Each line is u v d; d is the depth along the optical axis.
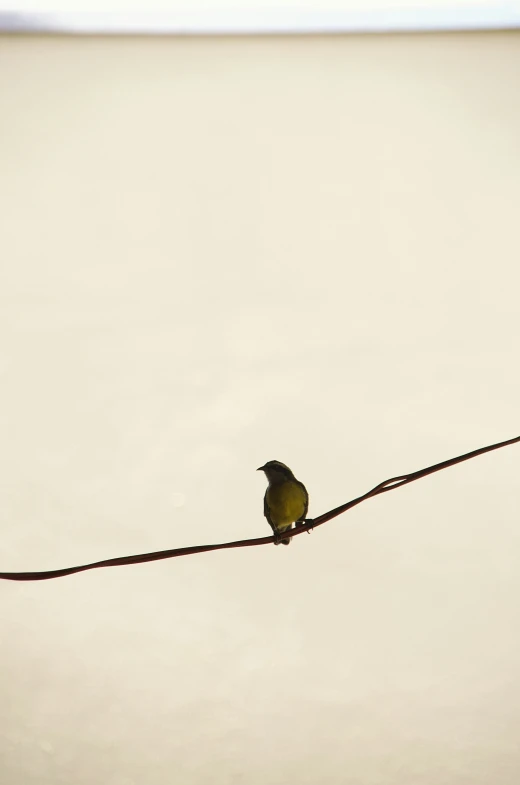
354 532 12.77
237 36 15.55
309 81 15.52
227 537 12.72
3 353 14.05
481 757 11.18
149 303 14.45
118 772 11.21
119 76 15.49
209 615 12.24
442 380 13.63
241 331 14.18
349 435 13.36
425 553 12.56
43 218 14.95
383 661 11.90
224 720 11.60
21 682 11.80
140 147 15.45
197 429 13.52
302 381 13.77
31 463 13.28
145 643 12.09
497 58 15.39
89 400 13.77
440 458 13.11
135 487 13.11
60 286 14.55
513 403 13.40
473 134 15.16
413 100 15.36
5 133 15.27
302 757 11.33
